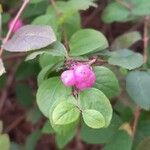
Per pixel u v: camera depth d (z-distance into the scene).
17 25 0.13
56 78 0.11
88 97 0.10
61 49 0.11
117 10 0.15
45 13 0.15
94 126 0.10
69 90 0.11
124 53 0.12
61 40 0.14
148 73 0.13
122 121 0.13
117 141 0.13
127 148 0.13
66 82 0.10
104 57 0.12
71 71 0.10
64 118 0.10
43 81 0.11
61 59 0.11
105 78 0.11
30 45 0.11
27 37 0.11
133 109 0.14
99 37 0.12
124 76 0.14
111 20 0.15
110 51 0.13
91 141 0.13
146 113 0.14
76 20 0.14
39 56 0.12
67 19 0.14
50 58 0.12
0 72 0.10
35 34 0.11
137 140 0.14
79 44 0.12
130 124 0.14
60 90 0.11
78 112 0.10
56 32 0.13
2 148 0.13
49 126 0.13
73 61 0.11
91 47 0.12
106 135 0.13
